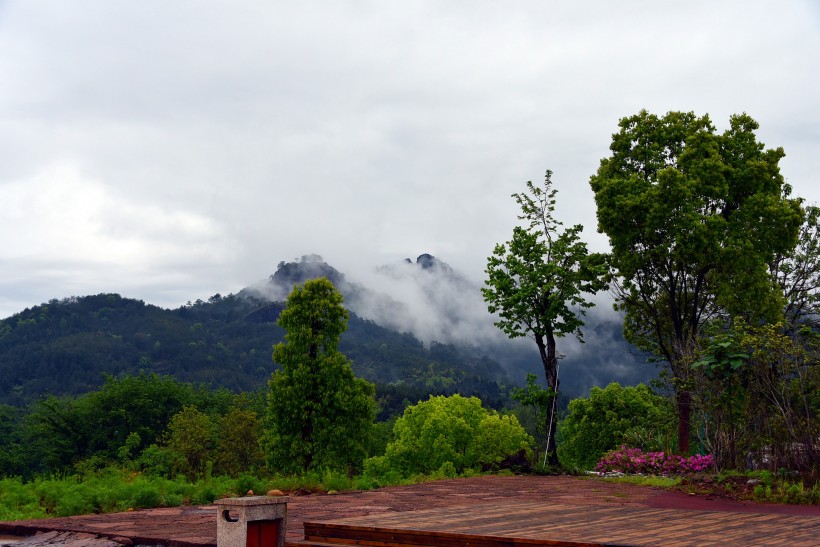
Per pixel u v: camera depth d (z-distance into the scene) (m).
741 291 25.48
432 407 56.81
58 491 13.88
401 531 8.27
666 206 25.05
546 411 25.34
